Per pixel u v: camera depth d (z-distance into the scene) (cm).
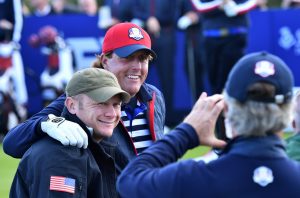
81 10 2694
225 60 2072
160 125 978
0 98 2253
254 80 580
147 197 591
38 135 796
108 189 815
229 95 591
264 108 579
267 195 580
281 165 587
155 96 983
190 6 2278
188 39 2298
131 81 935
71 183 754
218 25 2059
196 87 2316
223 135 649
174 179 586
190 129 610
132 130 944
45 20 2358
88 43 2361
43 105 2339
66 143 761
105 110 790
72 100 799
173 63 2277
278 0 3806
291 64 2358
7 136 825
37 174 761
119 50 925
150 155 609
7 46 2259
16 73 2295
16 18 2262
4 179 1656
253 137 591
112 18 2309
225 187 580
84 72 797
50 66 2336
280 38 2358
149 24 2206
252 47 2359
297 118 769
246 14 2077
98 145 800
